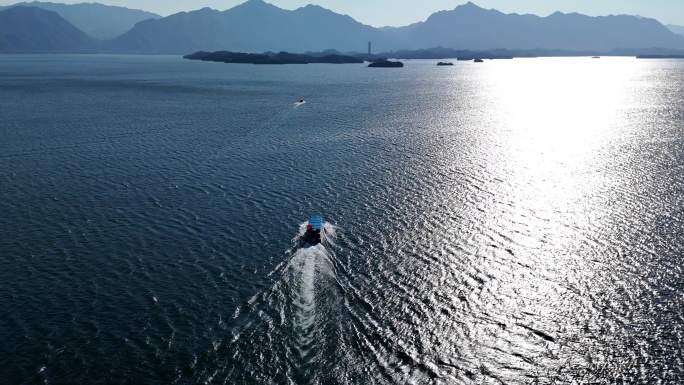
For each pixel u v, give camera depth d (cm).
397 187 7369
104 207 6644
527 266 5084
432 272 4966
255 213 6419
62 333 4028
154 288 4666
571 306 4431
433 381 3581
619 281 4803
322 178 7838
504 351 3888
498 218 6228
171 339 3956
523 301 4506
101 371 3622
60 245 5531
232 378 3566
